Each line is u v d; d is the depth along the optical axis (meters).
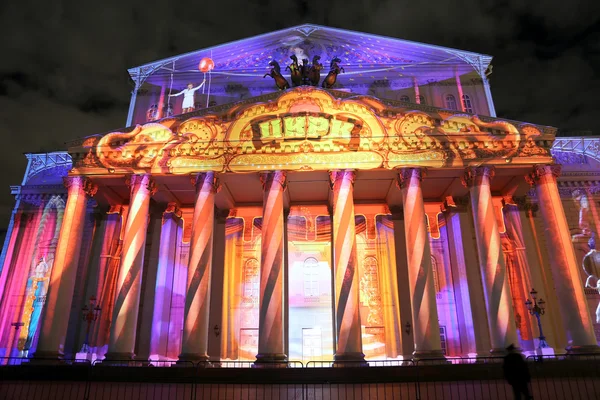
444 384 23.11
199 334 27.22
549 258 31.09
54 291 28.45
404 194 29.80
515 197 34.69
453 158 30.33
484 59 39.12
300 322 33.75
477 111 37.66
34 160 39.34
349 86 38.59
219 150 30.80
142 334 32.47
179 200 35.66
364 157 30.33
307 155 30.50
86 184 30.81
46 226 37.31
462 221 34.44
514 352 15.76
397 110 31.28
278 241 28.84
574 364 23.91
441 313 33.44
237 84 39.19
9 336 34.19
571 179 37.16
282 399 21.02
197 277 28.20
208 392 22.12
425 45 39.03
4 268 35.94
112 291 33.72
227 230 35.84
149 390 22.50
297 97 31.33
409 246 28.72
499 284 27.78
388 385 23.27
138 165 30.80
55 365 25.34
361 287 34.25
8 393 21.59
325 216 36.00
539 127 30.84
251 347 33.19
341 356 26.50
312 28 39.56
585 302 27.50
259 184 32.47
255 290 34.50
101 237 35.03
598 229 35.91
